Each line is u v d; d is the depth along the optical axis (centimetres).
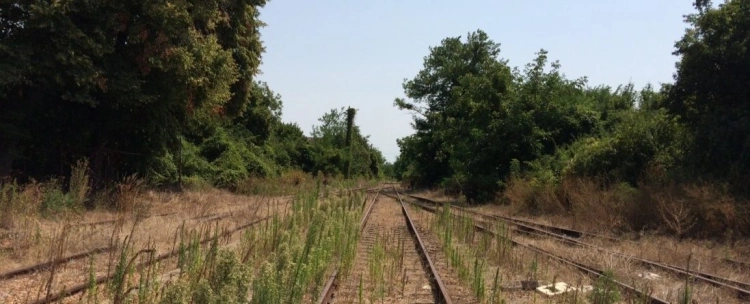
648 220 1930
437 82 6500
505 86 3650
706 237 1712
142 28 1880
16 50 1677
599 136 3269
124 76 1931
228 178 3722
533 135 3434
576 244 1608
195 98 2366
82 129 2225
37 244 1104
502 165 3556
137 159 2528
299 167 6738
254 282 623
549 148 3494
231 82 2438
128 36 1877
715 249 1523
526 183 2942
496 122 3509
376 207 3278
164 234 1397
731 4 2034
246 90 3023
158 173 2867
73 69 1748
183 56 1975
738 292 1022
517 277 1126
